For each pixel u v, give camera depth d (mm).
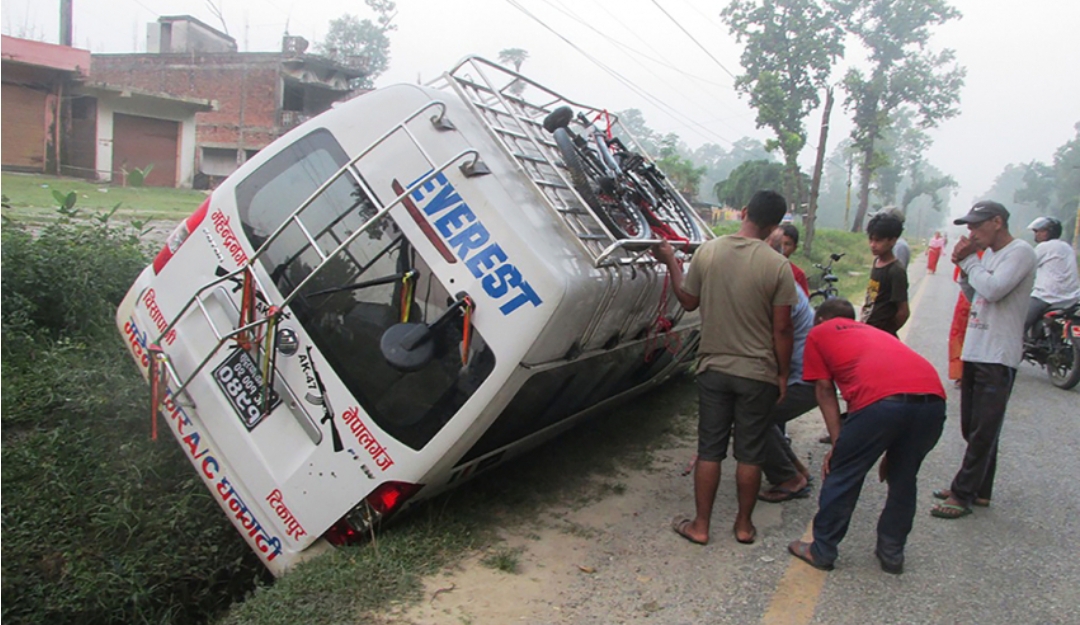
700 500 4539
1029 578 4309
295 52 36000
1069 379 8781
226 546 4926
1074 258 9180
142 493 5152
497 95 4918
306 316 4293
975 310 5016
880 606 3949
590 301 4102
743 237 4301
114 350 6883
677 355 6793
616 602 3879
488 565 4172
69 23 24141
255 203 4664
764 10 38781
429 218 4074
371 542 4234
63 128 25000
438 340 3967
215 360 4566
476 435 4113
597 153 5215
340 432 4199
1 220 8359
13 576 4406
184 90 36562
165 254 4992
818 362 4254
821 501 4273
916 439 4051
